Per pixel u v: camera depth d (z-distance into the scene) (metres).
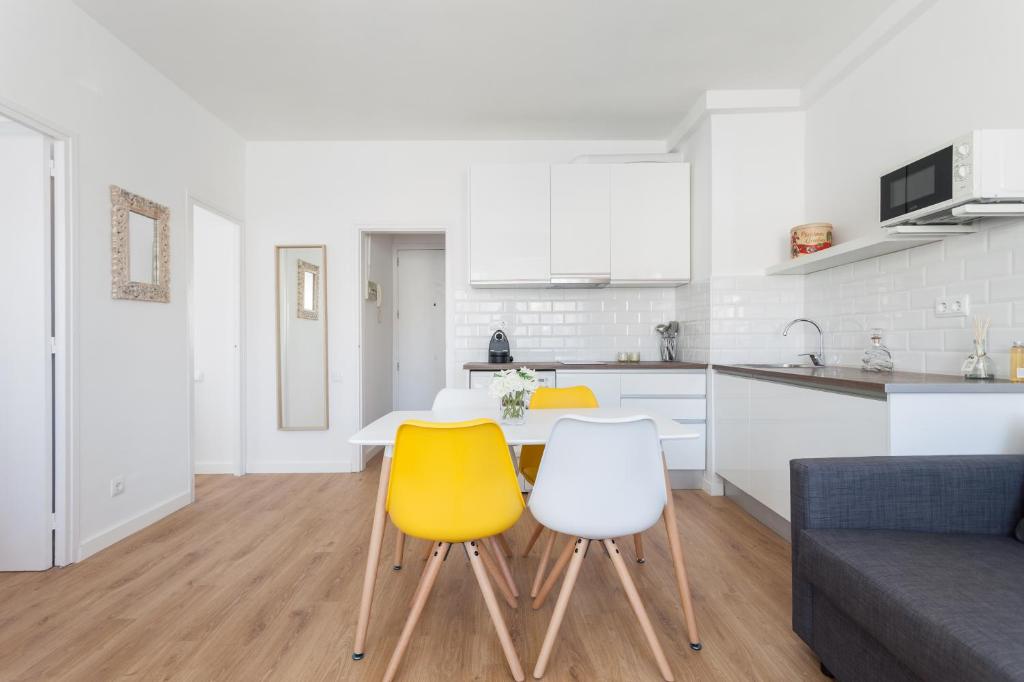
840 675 1.46
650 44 2.92
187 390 3.40
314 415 4.30
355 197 4.31
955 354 2.28
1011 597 1.14
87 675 1.63
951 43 2.33
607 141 4.30
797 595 1.66
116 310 2.78
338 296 4.31
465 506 1.58
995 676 0.91
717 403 3.48
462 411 2.41
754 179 3.57
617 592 2.16
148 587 2.22
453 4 2.56
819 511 1.56
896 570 1.28
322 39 2.86
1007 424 1.82
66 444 2.44
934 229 2.18
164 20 2.66
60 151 2.45
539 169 3.95
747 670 1.65
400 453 1.57
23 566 2.38
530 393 2.09
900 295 2.62
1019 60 2.00
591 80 3.33
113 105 2.78
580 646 1.79
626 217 3.94
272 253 4.29
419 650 1.77
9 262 2.39
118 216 2.77
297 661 1.70
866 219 2.93
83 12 2.57
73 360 2.47
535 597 2.10
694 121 3.68
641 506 1.60
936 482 1.55
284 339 4.30
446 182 4.30
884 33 2.66
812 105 3.46
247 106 3.66
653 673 1.64
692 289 3.92
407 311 5.84
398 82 3.34
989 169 1.75
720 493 3.53
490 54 3.02
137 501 2.92
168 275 3.21
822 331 3.32
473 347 4.32
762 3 2.57
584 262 3.94
